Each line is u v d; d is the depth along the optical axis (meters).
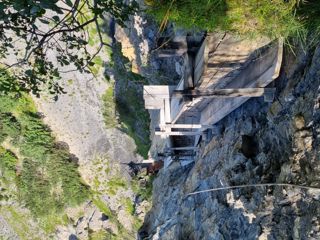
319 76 8.14
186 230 18.02
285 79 9.37
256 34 6.46
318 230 8.38
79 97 31.92
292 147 9.08
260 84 9.23
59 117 33.31
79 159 34.31
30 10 4.98
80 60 5.92
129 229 32.94
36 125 33.72
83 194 34.62
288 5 5.87
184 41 8.67
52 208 35.94
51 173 35.25
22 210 36.94
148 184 31.05
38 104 33.31
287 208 9.55
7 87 5.81
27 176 35.78
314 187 7.94
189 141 20.73
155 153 28.30
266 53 8.57
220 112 13.04
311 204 8.63
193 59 9.18
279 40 7.62
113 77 30.11
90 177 34.34
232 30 6.43
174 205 21.31
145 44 20.81
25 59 5.50
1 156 35.50
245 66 9.54
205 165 16.33
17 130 33.97
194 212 17.09
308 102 8.53
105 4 5.52
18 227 37.09
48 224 36.59
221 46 8.10
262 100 11.26
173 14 6.02
